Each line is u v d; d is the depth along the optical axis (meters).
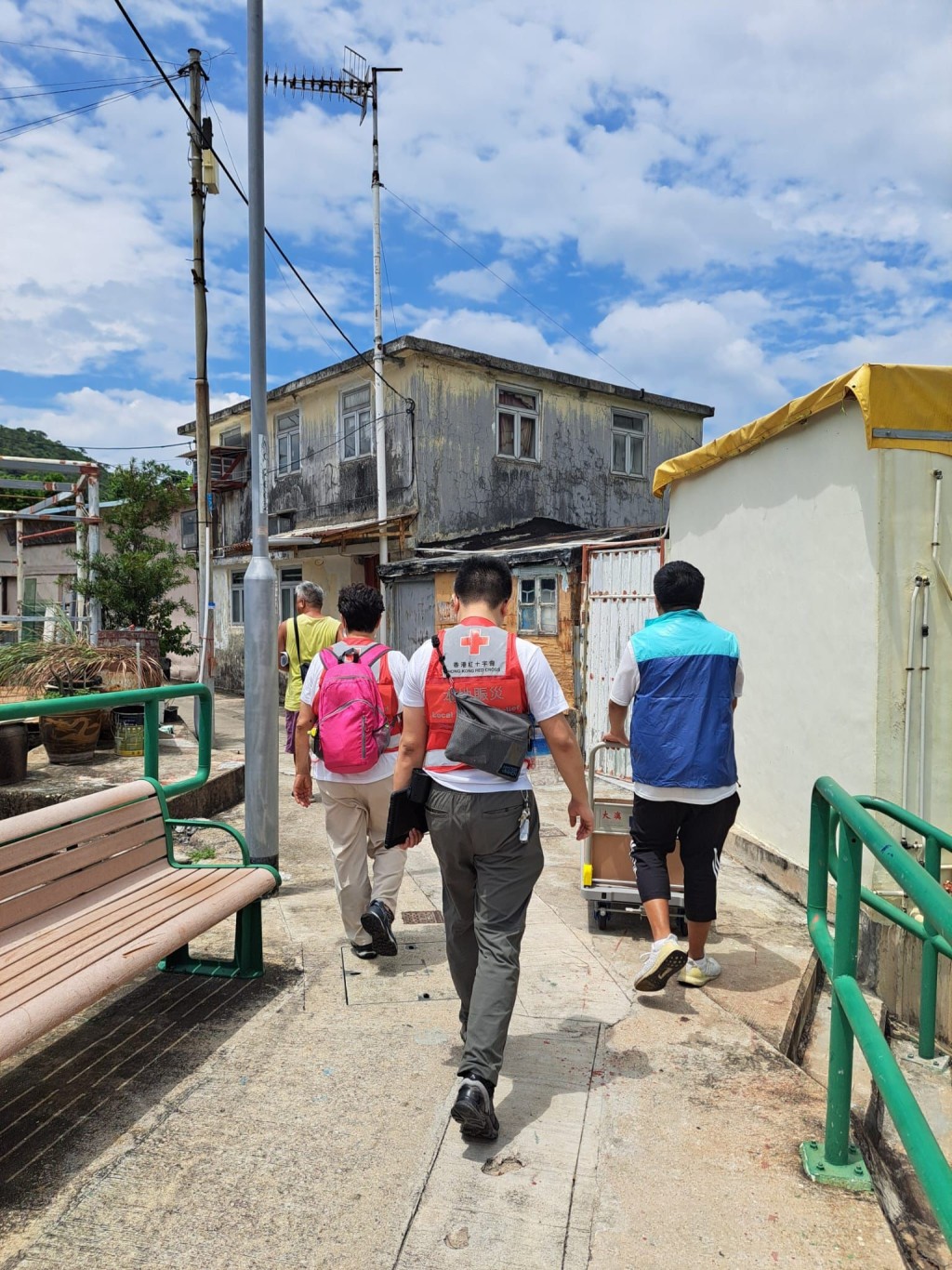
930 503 4.46
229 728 12.20
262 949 4.06
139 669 8.42
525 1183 2.46
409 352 13.84
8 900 2.98
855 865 2.34
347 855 4.05
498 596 2.96
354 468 15.52
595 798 4.53
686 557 7.13
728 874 5.67
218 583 19.98
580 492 16.28
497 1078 2.82
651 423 17.47
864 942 4.43
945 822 4.52
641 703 3.68
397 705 4.04
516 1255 2.19
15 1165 2.54
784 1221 2.31
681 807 3.63
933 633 4.48
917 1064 3.70
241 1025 3.42
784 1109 2.86
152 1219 2.31
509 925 2.75
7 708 3.17
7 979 2.61
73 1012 2.49
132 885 3.62
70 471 12.44
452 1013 3.53
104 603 13.86
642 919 4.70
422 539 14.11
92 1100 2.89
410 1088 2.96
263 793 5.15
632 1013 3.54
